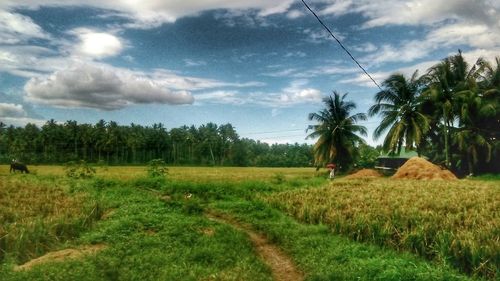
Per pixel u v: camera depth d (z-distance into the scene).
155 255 12.33
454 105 47.00
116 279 9.93
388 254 12.62
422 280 9.99
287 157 131.88
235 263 12.34
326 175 51.75
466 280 10.06
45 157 106.81
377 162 80.94
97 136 111.81
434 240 12.61
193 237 14.93
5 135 115.88
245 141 150.50
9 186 25.41
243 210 21.55
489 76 48.75
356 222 15.30
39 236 13.21
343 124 53.62
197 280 10.48
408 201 18.66
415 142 47.09
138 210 19.53
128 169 72.81
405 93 48.53
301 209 19.66
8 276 9.72
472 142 48.06
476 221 14.10
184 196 26.75
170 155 129.62
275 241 15.90
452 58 48.75
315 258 12.83
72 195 23.19
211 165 126.94
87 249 13.02
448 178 36.38
